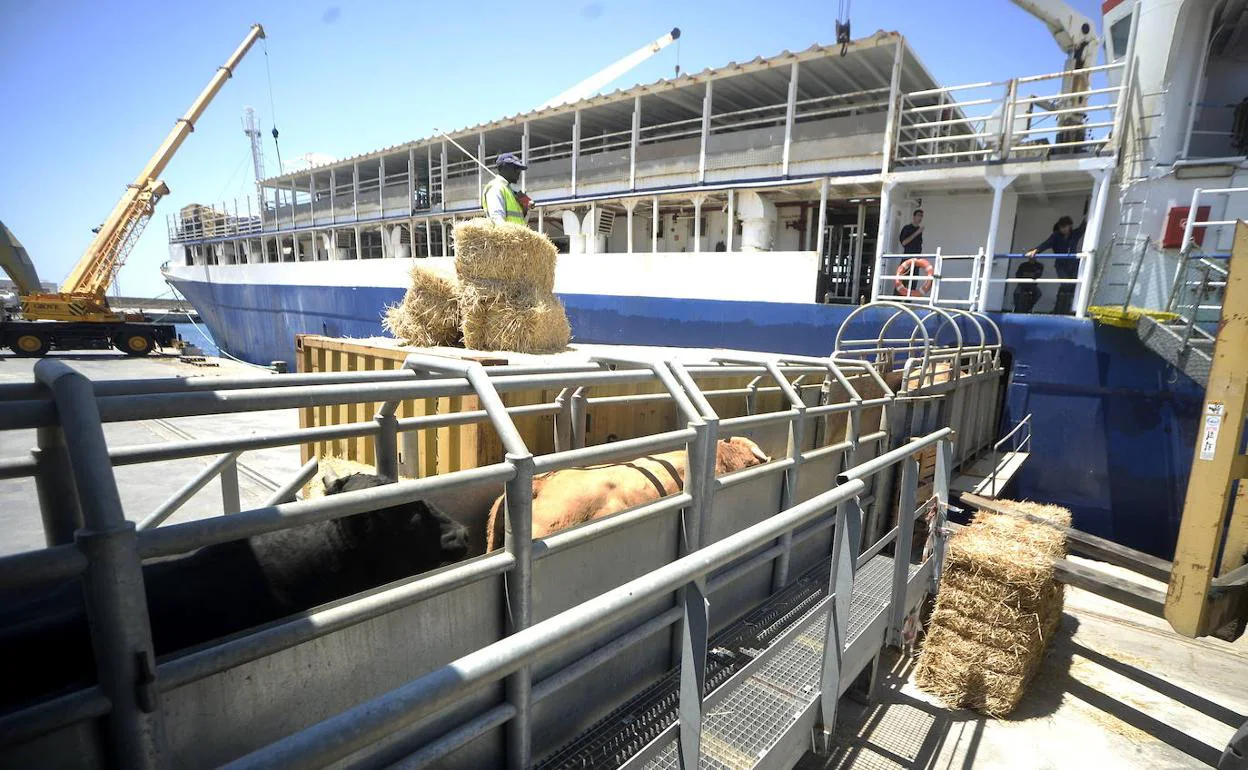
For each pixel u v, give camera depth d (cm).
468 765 180
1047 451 827
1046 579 389
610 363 299
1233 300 296
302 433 186
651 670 266
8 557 93
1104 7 1008
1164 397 744
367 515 191
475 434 303
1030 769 354
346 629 153
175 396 131
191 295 2692
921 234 1077
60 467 140
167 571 151
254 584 159
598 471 280
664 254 1174
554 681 200
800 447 362
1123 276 848
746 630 313
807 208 1315
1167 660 496
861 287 1330
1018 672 393
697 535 275
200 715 128
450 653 181
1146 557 445
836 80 1155
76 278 2225
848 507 257
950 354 684
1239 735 330
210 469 263
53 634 121
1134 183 852
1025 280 863
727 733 239
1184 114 831
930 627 423
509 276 445
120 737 108
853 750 359
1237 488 345
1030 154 1077
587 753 214
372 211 1894
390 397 171
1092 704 427
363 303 1576
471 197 1540
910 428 568
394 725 87
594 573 235
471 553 252
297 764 77
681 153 1262
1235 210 777
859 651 335
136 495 610
